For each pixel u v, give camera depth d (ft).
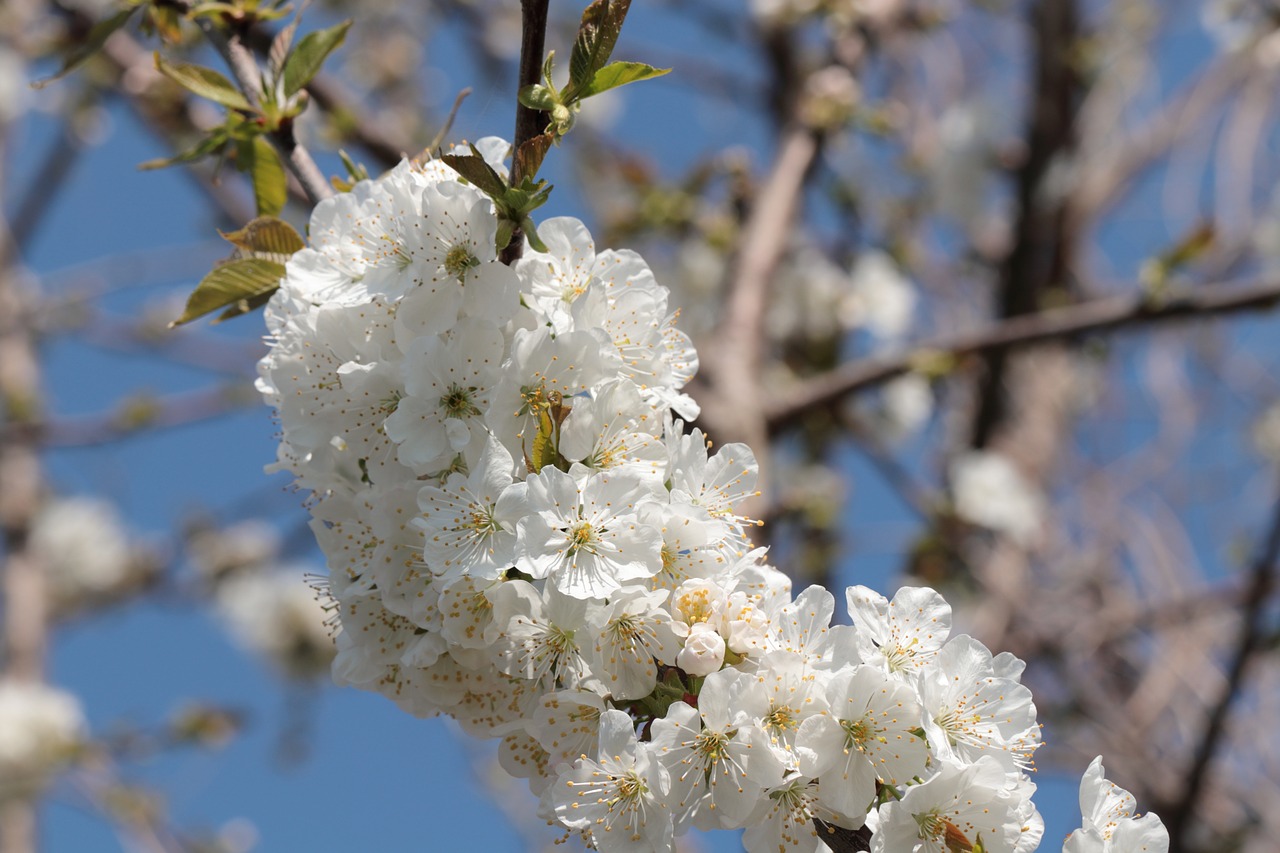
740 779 6.61
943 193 29.78
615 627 6.95
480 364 7.34
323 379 7.72
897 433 27.94
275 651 28.63
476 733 7.81
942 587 24.61
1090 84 30.22
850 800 6.57
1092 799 6.84
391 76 30.01
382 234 7.75
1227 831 24.97
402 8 29.76
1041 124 30.01
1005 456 29.73
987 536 27.76
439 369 7.30
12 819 24.07
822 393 20.01
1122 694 28.81
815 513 23.30
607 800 6.73
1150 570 29.66
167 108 20.94
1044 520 29.50
